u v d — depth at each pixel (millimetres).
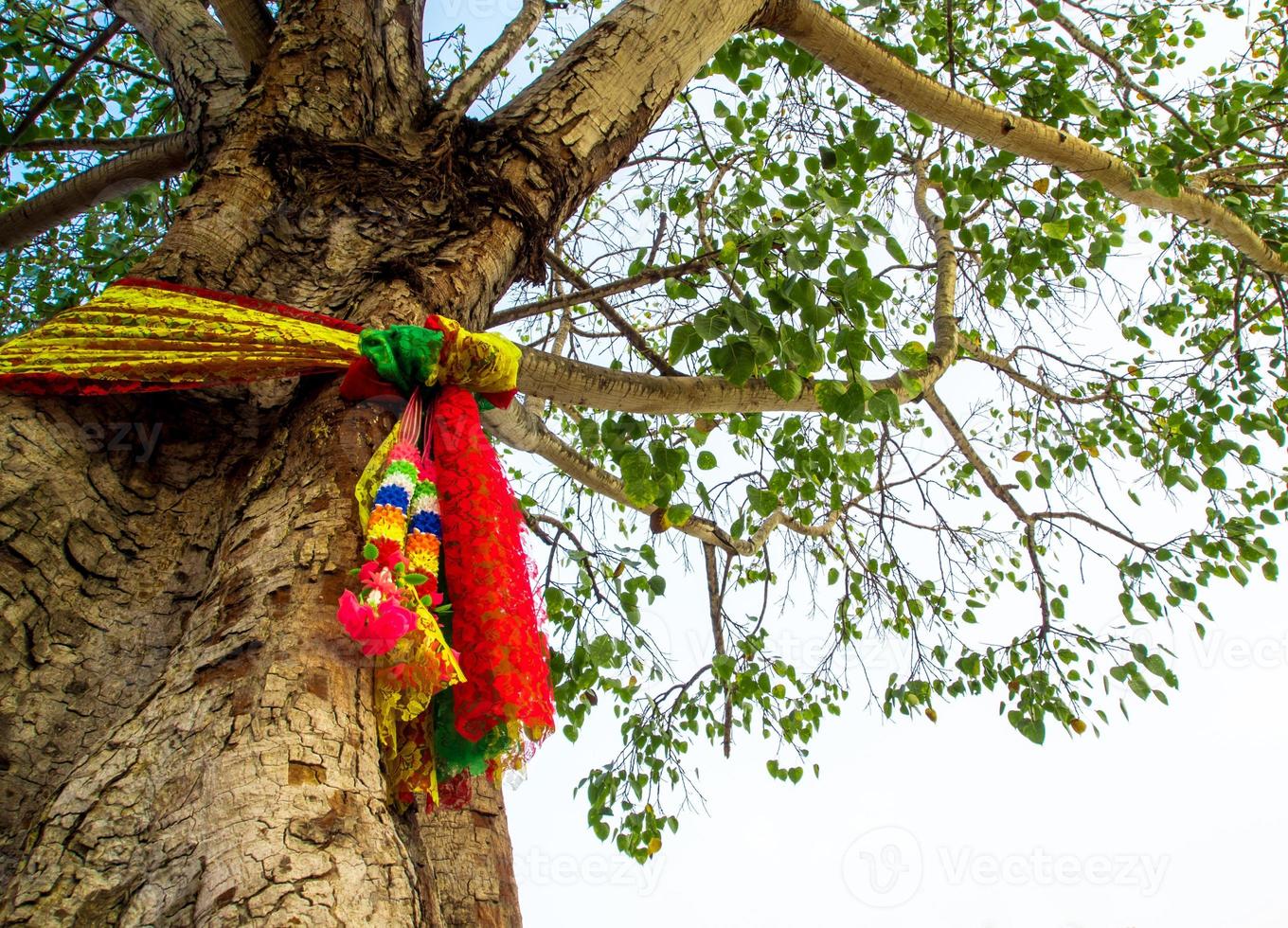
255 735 1287
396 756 1572
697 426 4016
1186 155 4199
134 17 3166
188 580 1816
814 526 5344
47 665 1627
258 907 1066
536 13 3135
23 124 4035
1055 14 4508
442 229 2377
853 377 3146
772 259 3252
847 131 4395
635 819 5066
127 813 1221
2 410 1782
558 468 4312
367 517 1653
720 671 4930
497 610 1675
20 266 5230
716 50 3010
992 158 4363
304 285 2174
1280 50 5559
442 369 1911
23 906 1120
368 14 2697
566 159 2613
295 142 2393
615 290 3545
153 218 5098
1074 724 5168
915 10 5320
